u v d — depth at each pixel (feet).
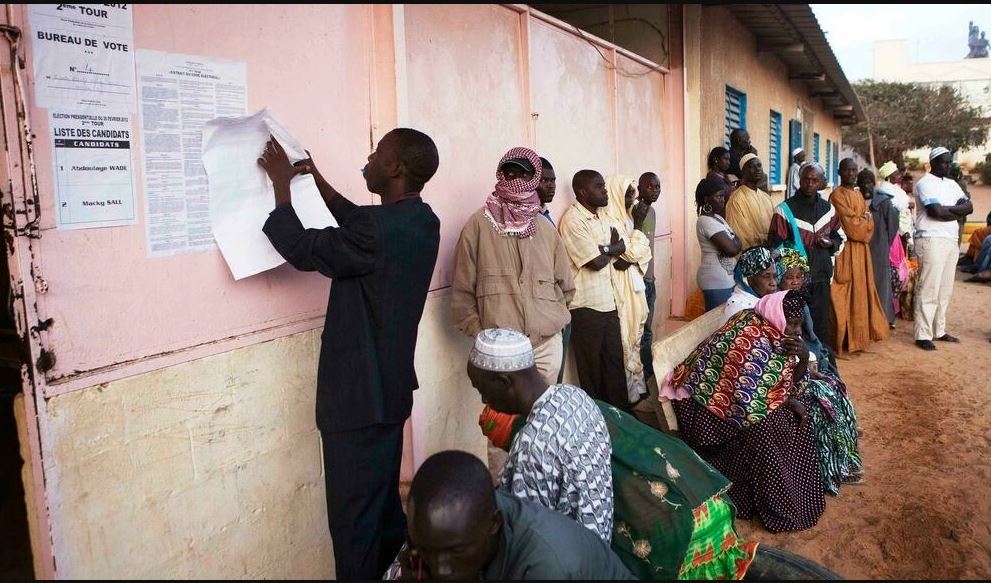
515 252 11.48
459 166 12.92
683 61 24.26
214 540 7.98
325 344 8.08
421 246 8.29
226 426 8.11
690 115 25.35
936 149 23.59
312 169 8.33
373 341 8.04
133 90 6.98
